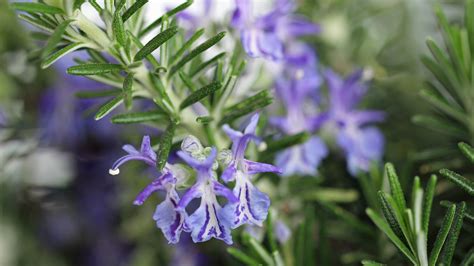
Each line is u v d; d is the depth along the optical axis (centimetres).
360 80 20
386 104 22
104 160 23
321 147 19
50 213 24
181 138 16
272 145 17
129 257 24
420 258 14
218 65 15
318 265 18
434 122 18
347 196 19
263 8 22
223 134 16
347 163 20
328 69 21
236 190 14
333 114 20
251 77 19
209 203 14
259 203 14
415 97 22
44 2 14
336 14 24
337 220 18
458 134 18
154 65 15
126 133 22
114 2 15
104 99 23
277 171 14
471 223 15
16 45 21
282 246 17
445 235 14
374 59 24
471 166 17
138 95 16
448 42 18
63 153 23
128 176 23
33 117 23
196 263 22
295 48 22
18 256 23
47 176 24
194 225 14
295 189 18
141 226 23
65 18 14
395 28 25
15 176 23
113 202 23
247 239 16
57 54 14
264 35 17
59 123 23
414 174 18
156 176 20
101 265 24
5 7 20
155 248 23
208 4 19
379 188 18
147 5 16
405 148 21
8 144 22
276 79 19
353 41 24
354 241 18
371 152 20
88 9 18
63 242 24
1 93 22
